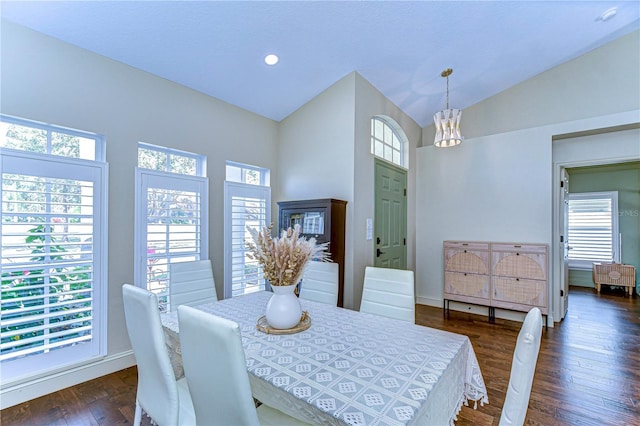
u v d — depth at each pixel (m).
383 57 3.25
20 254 2.07
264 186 3.93
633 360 2.72
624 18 3.19
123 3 2.08
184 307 1.12
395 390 1.08
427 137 5.13
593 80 3.74
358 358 1.34
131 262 2.67
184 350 1.13
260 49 2.78
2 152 2.03
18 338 2.06
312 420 1.03
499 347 3.03
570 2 2.85
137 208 2.71
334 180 3.55
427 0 2.55
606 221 5.69
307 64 3.14
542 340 3.17
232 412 1.00
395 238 4.25
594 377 2.44
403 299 2.03
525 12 2.90
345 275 3.41
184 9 2.21
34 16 2.08
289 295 1.70
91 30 2.26
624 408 2.04
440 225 4.51
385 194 4.04
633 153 3.40
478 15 2.84
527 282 3.59
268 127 3.98
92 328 2.41
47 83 2.24
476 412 2.03
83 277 2.38
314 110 3.76
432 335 1.60
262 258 1.69
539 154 3.73
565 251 4.00
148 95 2.81
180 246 3.00
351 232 3.40
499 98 4.44
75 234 2.32
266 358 1.34
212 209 3.31
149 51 2.57
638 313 4.12
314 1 2.36
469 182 4.26
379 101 3.91
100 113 2.51
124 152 2.64
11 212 2.04
